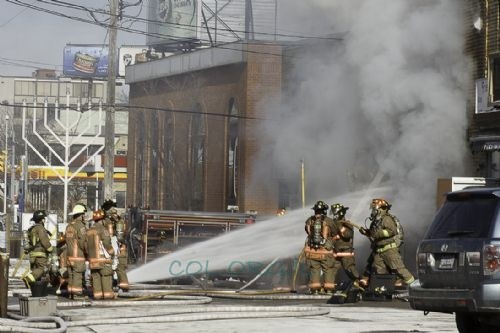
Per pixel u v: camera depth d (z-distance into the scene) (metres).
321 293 33.03
